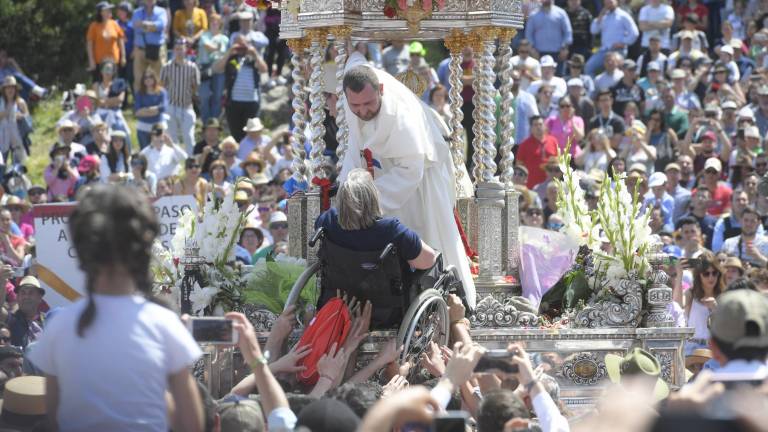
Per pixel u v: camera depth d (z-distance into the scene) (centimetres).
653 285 2773
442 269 2552
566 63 7112
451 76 3178
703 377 1480
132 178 5106
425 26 2984
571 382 2720
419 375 2466
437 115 2945
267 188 5100
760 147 5788
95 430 1498
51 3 8400
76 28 8444
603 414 1427
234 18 7225
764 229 4988
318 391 2373
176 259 2798
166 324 1542
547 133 5644
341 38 2855
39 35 8325
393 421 1378
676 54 7019
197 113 7306
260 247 4191
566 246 2908
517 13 3003
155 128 5769
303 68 3123
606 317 2756
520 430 1642
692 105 6431
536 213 4550
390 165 2747
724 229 4794
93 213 1498
